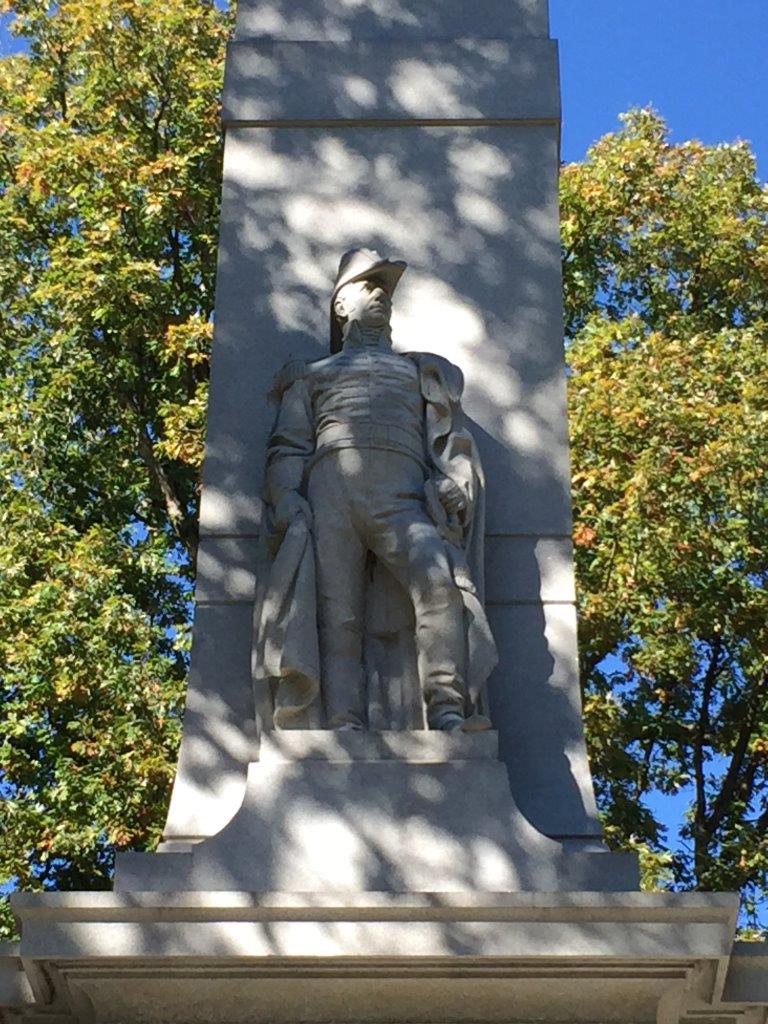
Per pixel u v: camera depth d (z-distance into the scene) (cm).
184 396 1734
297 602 710
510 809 668
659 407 1589
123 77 1795
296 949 616
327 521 730
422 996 633
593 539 1572
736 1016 666
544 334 823
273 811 667
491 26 905
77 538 1630
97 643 1505
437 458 752
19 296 1791
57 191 1752
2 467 1667
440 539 725
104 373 1742
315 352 818
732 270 1856
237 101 873
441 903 620
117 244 1727
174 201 1747
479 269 838
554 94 876
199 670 748
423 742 678
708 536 1574
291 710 700
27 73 1877
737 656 1698
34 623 1523
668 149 1905
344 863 659
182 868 657
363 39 899
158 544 1652
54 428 1711
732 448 1570
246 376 812
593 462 1598
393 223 848
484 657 705
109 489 1747
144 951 618
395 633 730
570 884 655
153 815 1463
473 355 818
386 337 788
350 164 861
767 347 1764
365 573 736
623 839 1491
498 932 618
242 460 791
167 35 1806
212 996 635
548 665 752
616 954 616
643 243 1848
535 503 784
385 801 668
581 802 723
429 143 866
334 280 835
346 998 634
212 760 730
